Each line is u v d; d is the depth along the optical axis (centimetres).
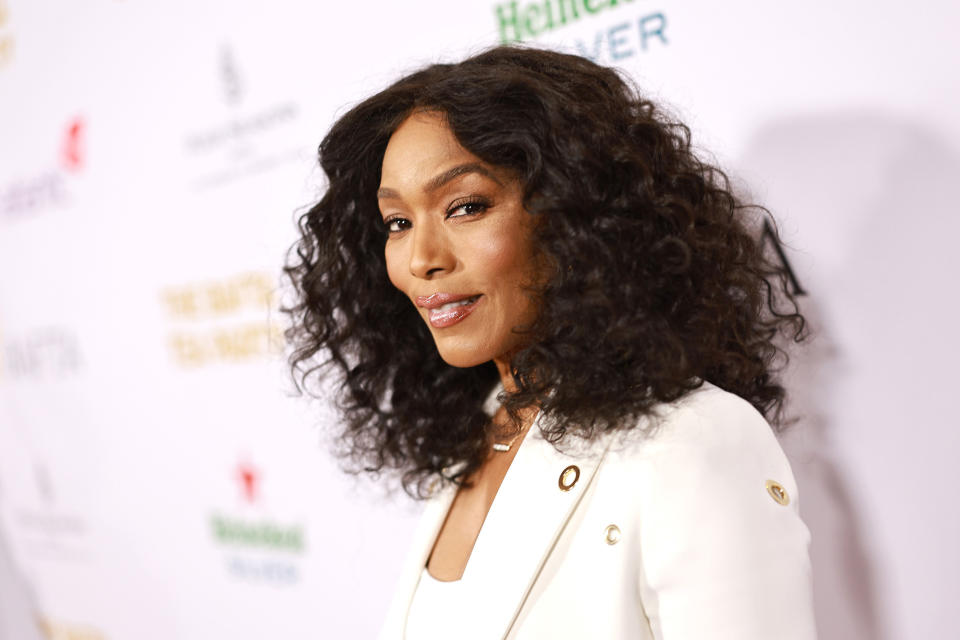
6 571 224
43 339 200
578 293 74
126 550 193
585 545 71
